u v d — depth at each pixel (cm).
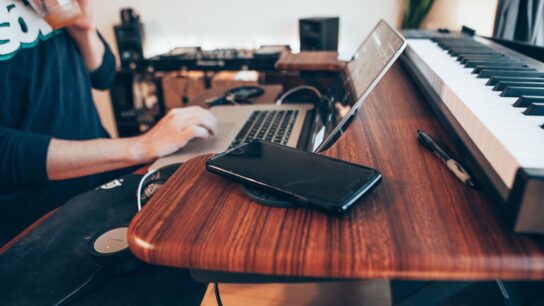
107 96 301
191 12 266
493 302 51
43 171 77
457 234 32
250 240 32
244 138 78
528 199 29
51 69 103
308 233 32
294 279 34
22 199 98
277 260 30
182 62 241
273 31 261
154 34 276
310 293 50
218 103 110
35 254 58
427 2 213
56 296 50
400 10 238
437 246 30
